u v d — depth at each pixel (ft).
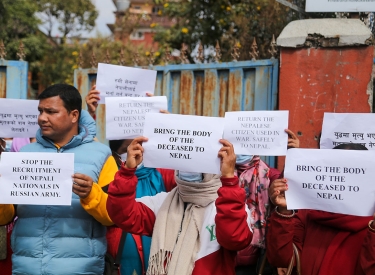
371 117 9.43
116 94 12.59
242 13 25.58
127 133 11.02
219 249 8.60
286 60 13.96
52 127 9.36
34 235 9.19
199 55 16.81
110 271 10.44
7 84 17.44
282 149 8.86
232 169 8.27
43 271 9.07
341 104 13.48
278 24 22.36
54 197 8.79
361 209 8.00
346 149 8.81
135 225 8.98
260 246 10.98
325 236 8.77
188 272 8.41
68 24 76.38
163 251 8.59
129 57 45.57
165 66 17.02
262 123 8.95
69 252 9.19
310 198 8.29
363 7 13.70
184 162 8.48
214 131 8.43
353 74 13.35
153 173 11.93
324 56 13.58
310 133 13.74
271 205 11.28
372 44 13.15
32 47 56.49
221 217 8.13
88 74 17.88
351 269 8.31
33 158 8.79
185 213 8.97
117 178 8.63
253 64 15.38
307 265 8.73
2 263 11.53
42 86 66.33
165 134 8.55
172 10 27.48
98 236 9.63
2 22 54.19
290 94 13.92
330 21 13.76
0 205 9.41
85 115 10.57
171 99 17.10
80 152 9.59
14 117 12.15
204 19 26.78
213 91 16.21
